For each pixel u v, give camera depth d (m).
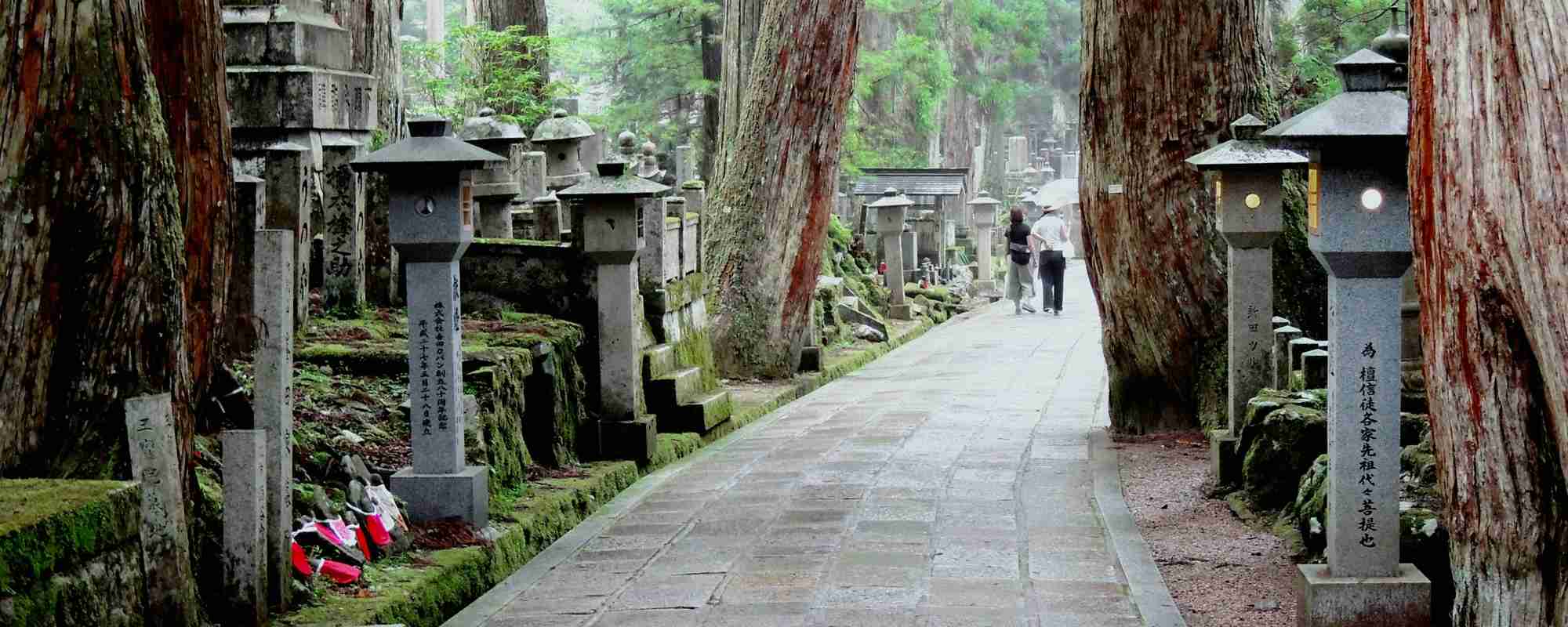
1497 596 4.54
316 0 10.67
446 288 7.42
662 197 11.78
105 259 5.02
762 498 8.95
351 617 5.75
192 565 5.48
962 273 29.44
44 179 4.93
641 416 10.22
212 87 5.89
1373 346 5.60
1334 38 15.64
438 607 6.41
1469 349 4.35
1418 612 5.55
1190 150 10.75
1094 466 9.80
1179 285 10.88
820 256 15.82
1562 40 3.80
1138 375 11.30
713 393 12.13
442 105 19.80
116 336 5.07
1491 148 4.03
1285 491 7.91
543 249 10.52
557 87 20.72
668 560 7.41
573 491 8.61
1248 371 8.86
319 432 7.57
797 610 6.35
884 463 10.10
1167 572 6.94
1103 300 11.31
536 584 7.06
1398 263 5.54
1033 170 45.75
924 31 35.03
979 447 10.79
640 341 11.34
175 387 5.34
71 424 5.03
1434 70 4.29
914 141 38.09
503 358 8.80
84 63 4.96
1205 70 10.69
